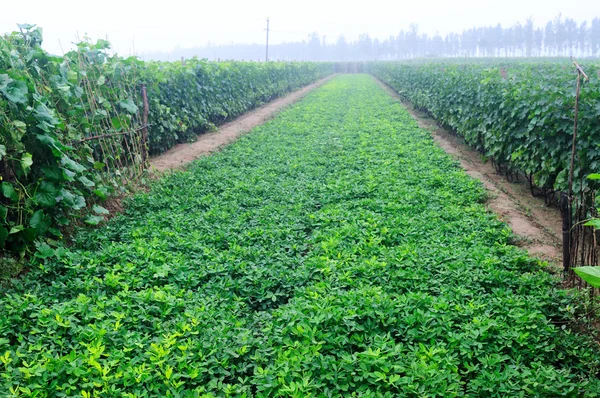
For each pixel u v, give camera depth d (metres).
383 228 7.18
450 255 6.30
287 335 4.56
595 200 6.55
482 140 13.45
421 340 4.55
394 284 5.62
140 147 10.28
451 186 9.83
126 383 3.84
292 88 37.72
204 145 14.27
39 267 6.02
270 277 5.86
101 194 7.59
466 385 4.10
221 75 19.12
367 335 4.59
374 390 3.93
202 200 8.86
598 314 5.25
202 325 4.70
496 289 5.46
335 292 5.34
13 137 6.12
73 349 4.15
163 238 7.06
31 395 3.64
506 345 4.43
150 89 11.95
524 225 7.98
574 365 4.43
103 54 9.66
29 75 6.90
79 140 7.71
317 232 7.42
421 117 22.86
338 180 10.15
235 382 4.14
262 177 10.55
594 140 7.38
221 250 6.86
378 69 60.22
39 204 6.48
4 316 4.64
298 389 3.77
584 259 6.38
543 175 9.02
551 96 8.48
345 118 20.23
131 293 5.29
